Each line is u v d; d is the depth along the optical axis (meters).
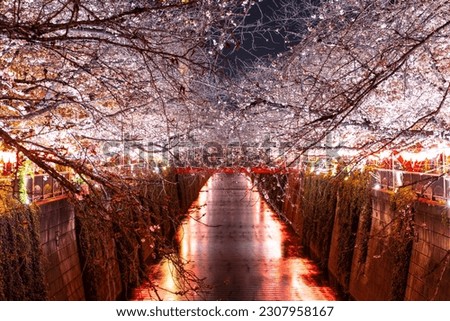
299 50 13.81
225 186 92.56
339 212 32.03
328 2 15.29
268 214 60.06
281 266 35.41
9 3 10.71
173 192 49.66
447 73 15.47
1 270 15.23
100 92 13.87
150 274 30.64
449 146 16.70
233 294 28.88
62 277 20.94
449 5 11.08
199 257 37.31
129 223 8.13
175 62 7.90
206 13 10.53
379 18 13.61
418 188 20.56
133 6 12.01
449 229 16.72
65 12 12.00
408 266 20.33
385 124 15.08
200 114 18.23
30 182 19.05
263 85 17.34
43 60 13.01
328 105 14.25
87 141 15.94
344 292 29.22
